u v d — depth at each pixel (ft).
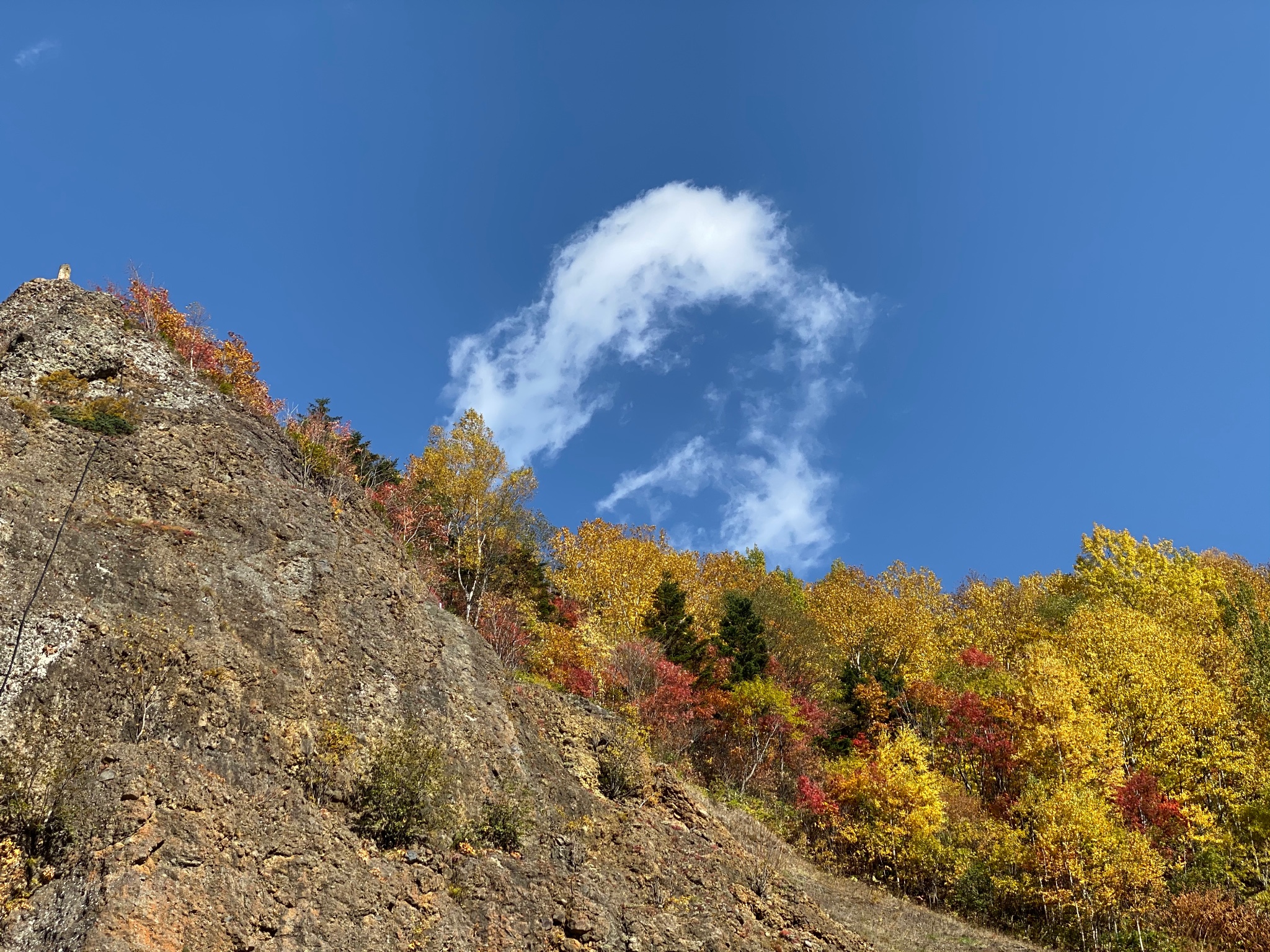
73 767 31.37
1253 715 87.45
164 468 50.75
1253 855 69.97
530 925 39.47
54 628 35.94
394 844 38.86
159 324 68.54
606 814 51.44
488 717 51.62
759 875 52.21
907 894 72.08
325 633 47.44
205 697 37.78
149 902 27.53
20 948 25.94
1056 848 67.05
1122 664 91.45
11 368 53.72
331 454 72.13
